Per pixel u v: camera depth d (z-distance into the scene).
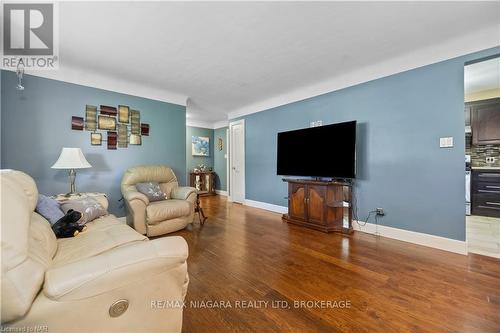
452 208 2.29
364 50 2.39
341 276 1.81
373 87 2.84
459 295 1.54
